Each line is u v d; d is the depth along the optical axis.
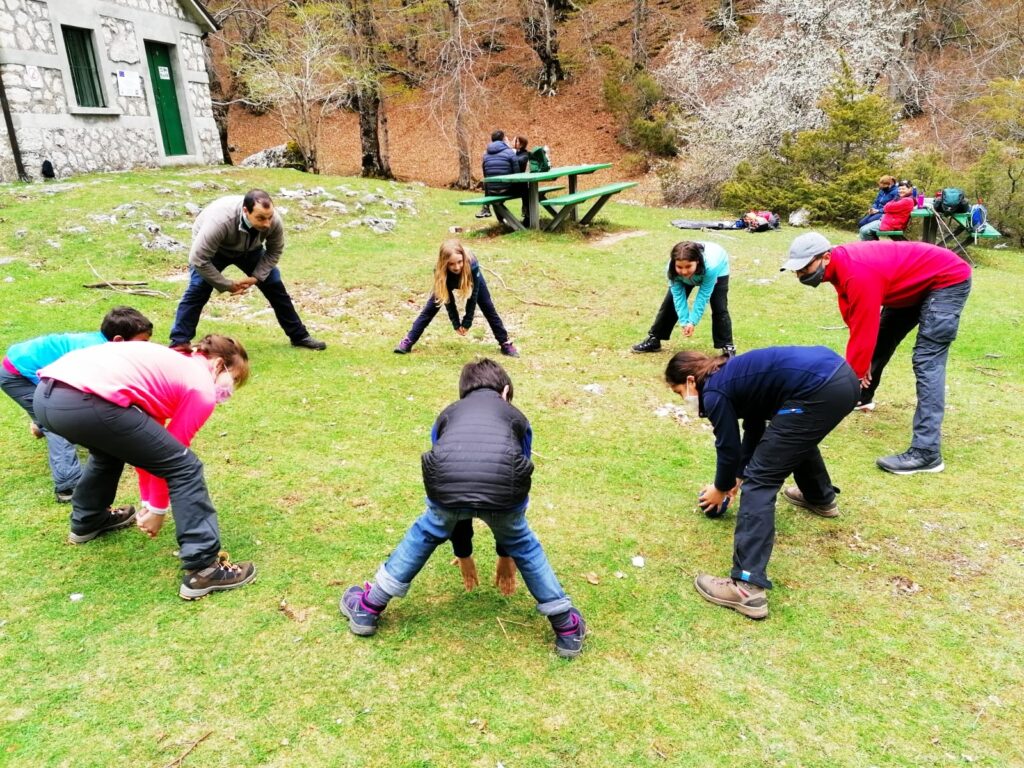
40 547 3.37
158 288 7.70
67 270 7.93
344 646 2.85
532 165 11.77
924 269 4.27
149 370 2.87
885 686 2.79
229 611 3.02
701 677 2.80
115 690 2.58
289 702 2.57
